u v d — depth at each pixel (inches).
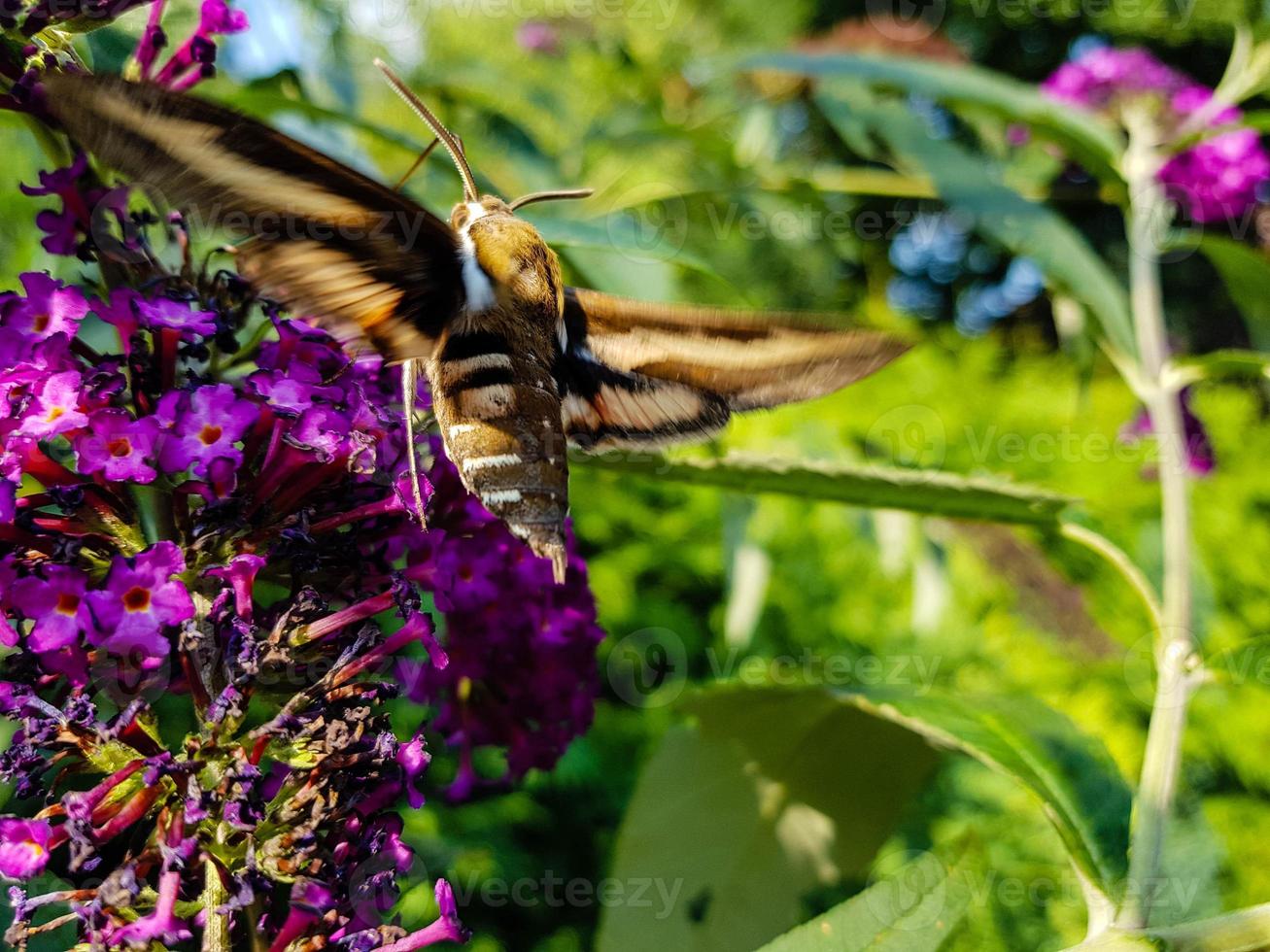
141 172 3.1
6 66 3.8
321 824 3.4
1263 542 17.1
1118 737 13.9
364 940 3.5
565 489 4.2
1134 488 17.9
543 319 4.3
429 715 5.4
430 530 4.1
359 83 6.6
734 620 7.8
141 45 4.2
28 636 3.4
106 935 3.2
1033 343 30.5
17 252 5.7
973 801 13.1
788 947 4.2
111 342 4.5
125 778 3.4
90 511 3.6
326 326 3.8
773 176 9.2
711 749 5.9
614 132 8.5
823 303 30.3
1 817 3.4
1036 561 16.5
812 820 5.9
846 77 7.7
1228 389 20.9
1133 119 10.5
